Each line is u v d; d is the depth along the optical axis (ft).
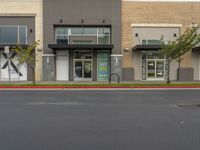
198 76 118.83
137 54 117.39
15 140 28.02
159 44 112.68
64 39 116.78
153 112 44.91
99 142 27.30
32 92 76.23
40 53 115.14
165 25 117.08
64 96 66.69
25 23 115.14
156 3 116.98
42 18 115.24
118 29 116.16
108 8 116.06
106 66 118.42
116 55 116.16
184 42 98.02
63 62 117.80
